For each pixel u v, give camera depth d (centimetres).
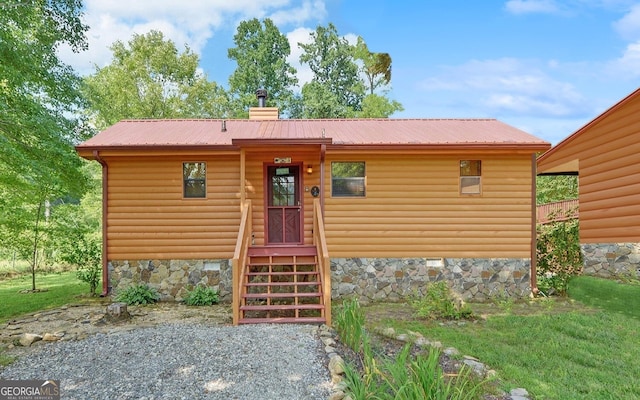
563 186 2027
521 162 948
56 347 539
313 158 964
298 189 976
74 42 955
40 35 888
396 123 1146
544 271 1020
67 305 858
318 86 2578
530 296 933
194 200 939
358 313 569
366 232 933
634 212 836
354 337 530
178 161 939
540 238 1052
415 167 941
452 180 941
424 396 347
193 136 973
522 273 942
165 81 2281
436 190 940
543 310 806
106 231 928
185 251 935
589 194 973
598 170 943
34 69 854
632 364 495
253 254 849
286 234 967
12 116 808
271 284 762
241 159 840
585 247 975
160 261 934
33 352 523
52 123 863
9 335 611
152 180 936
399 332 618
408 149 895
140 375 434
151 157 938
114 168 934
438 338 597
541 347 557
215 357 483
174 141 919
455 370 466
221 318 737
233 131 1035
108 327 660
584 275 954
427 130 1038
